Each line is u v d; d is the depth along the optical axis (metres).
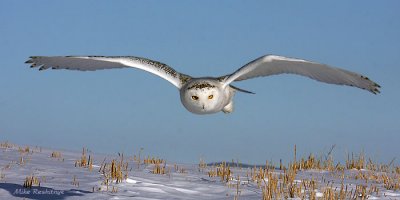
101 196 7.36
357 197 8.38
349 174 12.07
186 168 11.94
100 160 12.99
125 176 8.82
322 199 7.83
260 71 6.25
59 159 12.33
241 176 10.41
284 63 6.14
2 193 7.47
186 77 6.07
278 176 10.30
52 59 6.66
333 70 6.11
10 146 14.99
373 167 13.32
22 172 9.36
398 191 9.37
